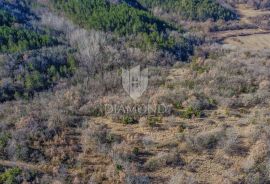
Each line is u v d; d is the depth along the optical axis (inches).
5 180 1254.9
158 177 1306.6
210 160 1387.8
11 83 2130.9
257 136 1483.8
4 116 1731.1
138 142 1496.1
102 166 1352.1
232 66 2385.6
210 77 2135.8
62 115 1691.7
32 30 2999.5
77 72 2388.0
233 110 1748.3
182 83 2097.7
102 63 2536.9
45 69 2359.7
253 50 3080.7
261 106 1785.2
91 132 1547.7
